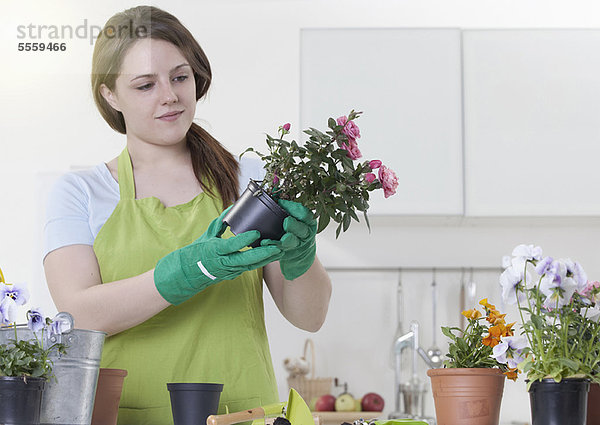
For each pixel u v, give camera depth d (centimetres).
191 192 150
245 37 353
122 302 126
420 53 316
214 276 120
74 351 109
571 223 336
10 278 305
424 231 349
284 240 112
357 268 348
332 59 316
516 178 313
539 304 114
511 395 333
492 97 316
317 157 109
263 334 147
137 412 133
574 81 316
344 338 343
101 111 155
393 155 313
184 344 135
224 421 107
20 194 312
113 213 143
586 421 120
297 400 112
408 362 334
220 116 347
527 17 354
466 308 340
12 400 101
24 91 313
